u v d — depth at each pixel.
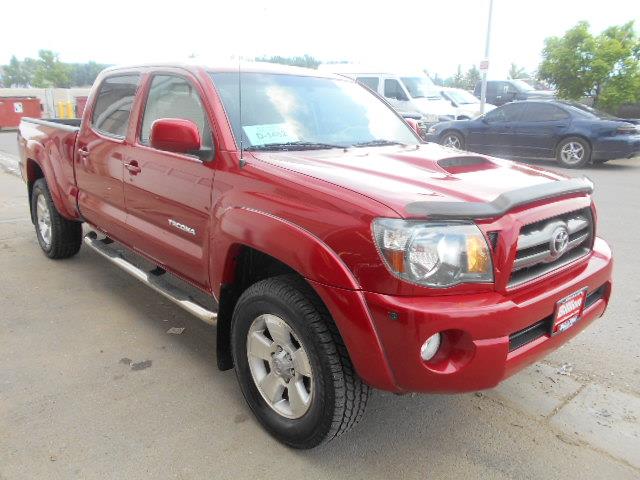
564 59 17.06
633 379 3.41
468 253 2.27
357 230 2.29
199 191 3.12
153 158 3.52
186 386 3.29
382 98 4.29
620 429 2.95
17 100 21.47
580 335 3.96
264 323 2.77
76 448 2.73
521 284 2.42
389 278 2.22
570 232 2.71
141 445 2.76
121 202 3.98
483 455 2.75
